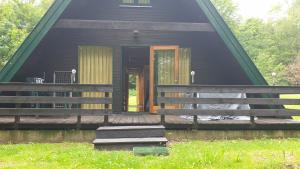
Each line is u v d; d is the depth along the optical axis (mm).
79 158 3980
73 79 7000
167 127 5395
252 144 4887
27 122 5340
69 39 7152
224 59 7266
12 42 13492
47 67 7062
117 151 4512
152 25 6484
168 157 4035
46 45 7039
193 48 7359
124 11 7312
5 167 3660
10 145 4977
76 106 7078
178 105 7090
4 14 16469
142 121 5535
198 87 5457
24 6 18094
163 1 7414
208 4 6250
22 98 5352
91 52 7199
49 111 5332
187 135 5422
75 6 6961
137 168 3592
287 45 26297
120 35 7246
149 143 4676
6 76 5832
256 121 5801
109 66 7219
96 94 7148
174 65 7172
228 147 4621
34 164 3795
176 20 7398
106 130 4941
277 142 5070
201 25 6504
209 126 5422
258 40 24609
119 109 7164
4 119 5828
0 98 5312
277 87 5586
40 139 5328
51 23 5996
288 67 22328
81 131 5352
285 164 3732
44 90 5363
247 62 6188
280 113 5523
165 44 7309
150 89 7125
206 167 3633
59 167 3660
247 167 3631
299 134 5613
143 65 9523
